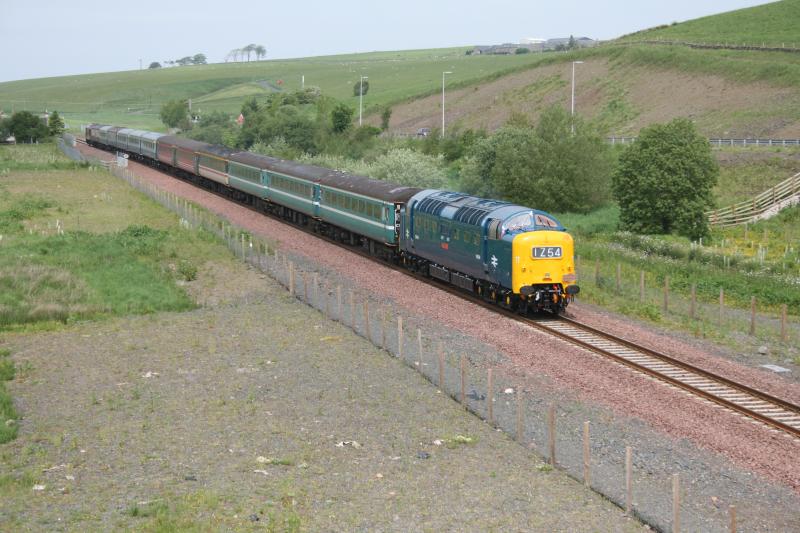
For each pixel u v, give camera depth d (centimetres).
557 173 6606
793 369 2703
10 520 1617
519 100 13850
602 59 14300
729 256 4697
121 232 5338
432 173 7212
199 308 3669
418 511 1677
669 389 2378
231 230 5497
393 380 2562
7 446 2055
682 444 2020
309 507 1692
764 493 1764
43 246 4891
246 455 1983
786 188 6594
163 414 2283
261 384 2538
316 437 2100
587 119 11838
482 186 7169
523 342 2881
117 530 1577
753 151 7600
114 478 1845
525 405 2308
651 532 1600
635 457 1950
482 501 1725
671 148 5656
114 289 3928
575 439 2070
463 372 2328
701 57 12462
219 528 1584
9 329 3288
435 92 16575
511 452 2006
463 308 3394
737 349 2922
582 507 1705
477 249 3397
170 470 1891
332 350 2900
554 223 3231
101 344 3047
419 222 3962
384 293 3712
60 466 1919
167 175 9100
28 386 2564
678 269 4288
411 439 2086
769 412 2209
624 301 3603
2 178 8656
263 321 3338
